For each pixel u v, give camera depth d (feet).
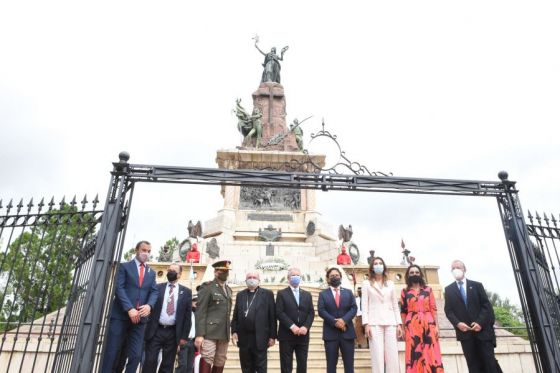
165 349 25.30
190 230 89.86
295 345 24.84
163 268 70.85
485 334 24.54
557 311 25.32
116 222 23.61
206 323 24.17
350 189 27.99
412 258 66.74
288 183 27.50
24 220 23.72
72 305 22.84
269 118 110.01
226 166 93.76
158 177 25.93
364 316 25.50
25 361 31.94
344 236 89.20
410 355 23.90
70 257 23.48
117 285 23.54
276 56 126.31
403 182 28.40
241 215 91.76
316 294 57.36
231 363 37.76
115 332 22.98
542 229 27.58
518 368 37.01
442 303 65.57
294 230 91.15
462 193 28.53
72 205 24.36
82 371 19.76
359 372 36.58
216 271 25.67
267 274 76.18
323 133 29.94
